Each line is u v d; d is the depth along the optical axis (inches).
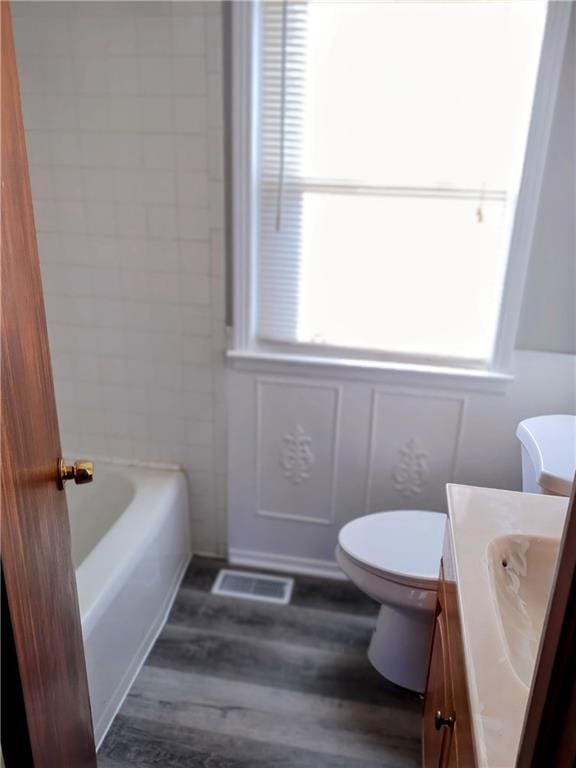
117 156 71.9
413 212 71.6
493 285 72.3
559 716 19.6
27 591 33.4
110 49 67.6
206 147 69.9
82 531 85.3
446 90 66.5
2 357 29.6
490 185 69.1
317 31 66.6
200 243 74.2
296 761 59.5
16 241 32.0
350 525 68.3
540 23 62.0
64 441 87.9
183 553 86.9
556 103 61.7
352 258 74.7
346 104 68.9
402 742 61.9
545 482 50.3
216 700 66.2
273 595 83.3
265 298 78.3
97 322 80.2
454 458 77.7
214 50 65.7
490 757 26.0
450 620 40.1
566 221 65.8
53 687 38.7
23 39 68.6
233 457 84.5
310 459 82.3
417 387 75.3
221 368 79.8
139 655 70.2
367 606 81.9
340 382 77.3
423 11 64.2
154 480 82.7
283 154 71.6
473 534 42.9
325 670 70.7
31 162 73.6
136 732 62.2
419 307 75.0
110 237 75.7
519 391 72.8
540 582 41.9
